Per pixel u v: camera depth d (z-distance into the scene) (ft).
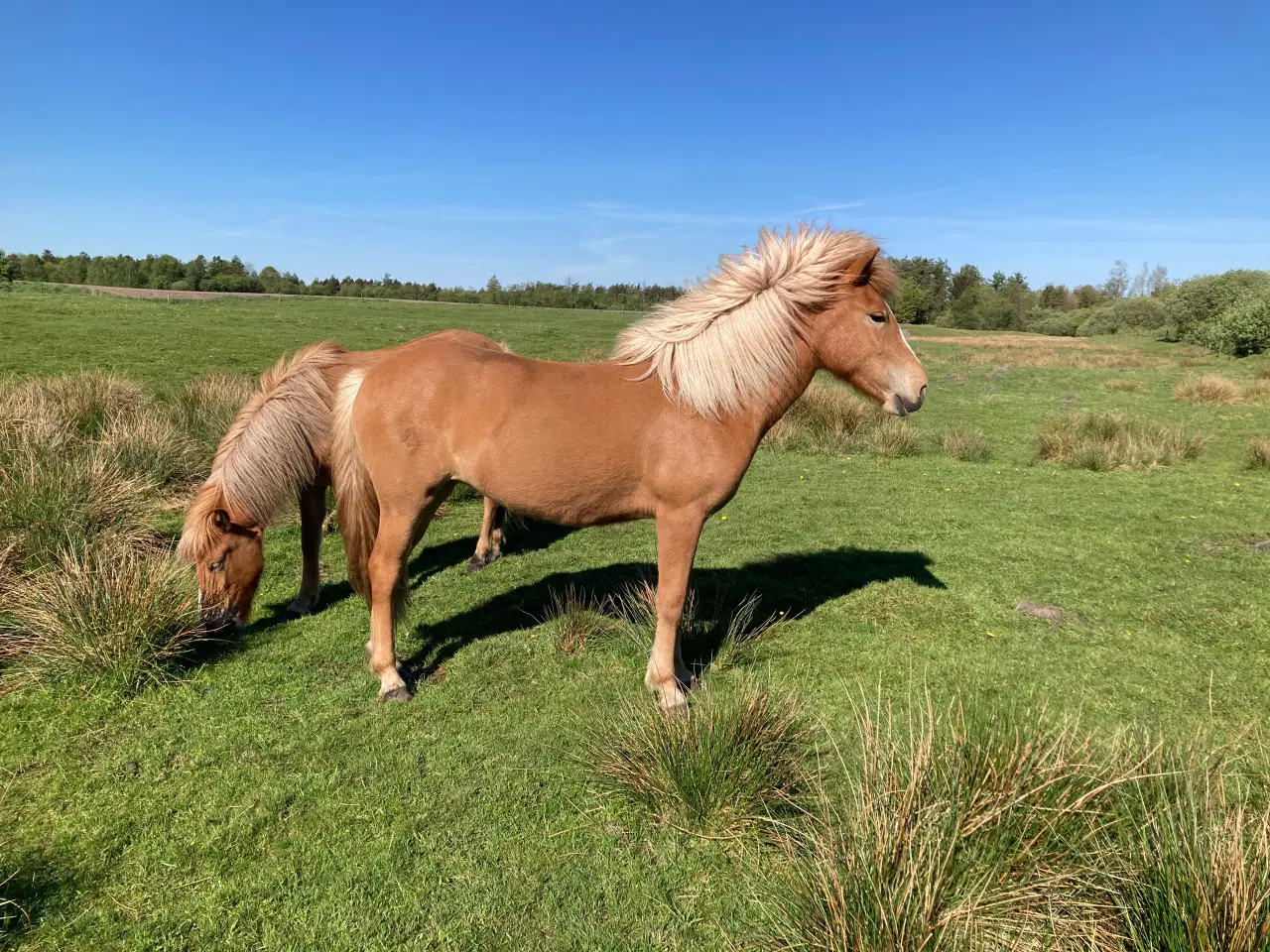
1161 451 29.25
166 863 7.48
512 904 7.00
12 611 11.77
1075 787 7.05
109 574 11.89
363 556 10.90
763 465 28.66
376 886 7.22
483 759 9.34
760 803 8.08
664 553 10.21
